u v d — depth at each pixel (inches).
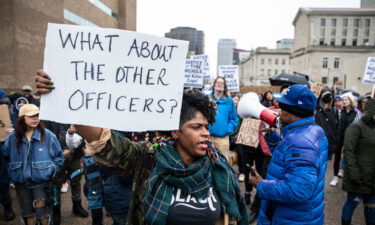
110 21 1109.1
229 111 172.6
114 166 52.1
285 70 3068.4
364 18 2304.4
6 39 509.4
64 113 48.1
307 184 67.8
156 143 54.9
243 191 187.2
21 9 524.4
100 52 49.3
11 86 513.3
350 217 127.3
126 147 53.1
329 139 190.5
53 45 48.3
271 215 81.7
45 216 118.3
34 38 564.1
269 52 3058.6
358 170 116.0
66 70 48.4
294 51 2620.6
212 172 56.1
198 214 49.9
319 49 2206.0
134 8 1341.0
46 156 117.7
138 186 54.4
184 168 50.9
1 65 512.7
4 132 148.1
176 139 55.4
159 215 48.9
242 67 4040.4
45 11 596.7
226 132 168.9
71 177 147.5
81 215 152.3
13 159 115.0
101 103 49.2
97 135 50.1
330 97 192.5
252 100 96.6
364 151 116.5
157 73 50.9
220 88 169.2
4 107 148.9
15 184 117.9
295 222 72.7
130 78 50.2
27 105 116.0
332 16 2317.9
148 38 50.4
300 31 2488.9
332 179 223.0
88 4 904.9
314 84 190.1
